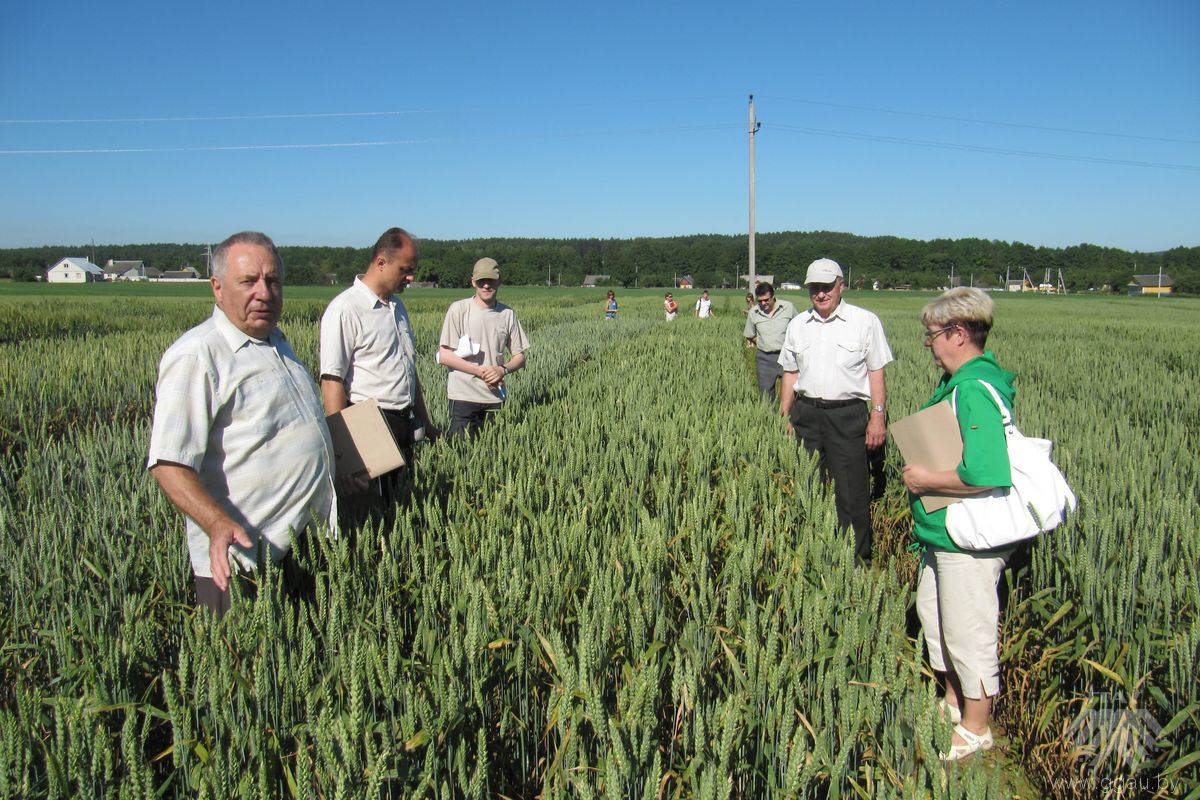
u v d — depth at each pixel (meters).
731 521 4.02
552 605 2.96
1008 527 3.12
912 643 3.89
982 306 3.21
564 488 4.50
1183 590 3.27
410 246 4.45
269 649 2.54
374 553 3.40
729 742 2.05
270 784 2.15
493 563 3.34
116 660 2.55
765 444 5.42
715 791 1.93
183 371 2.80
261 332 3.05
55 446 6.23
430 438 5.03
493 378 5.97
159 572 3.46
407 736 2.21
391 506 4.18
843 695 2.35
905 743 2.30
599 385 9.68
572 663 2.36
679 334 23.25
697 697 2.35
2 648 2.96
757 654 2.50
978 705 3.29
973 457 3.08
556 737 2.61
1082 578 3.52
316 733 2.04
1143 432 8.05
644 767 2.16
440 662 2.48
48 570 3.51
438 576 3.12
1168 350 18.72
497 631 2.76
